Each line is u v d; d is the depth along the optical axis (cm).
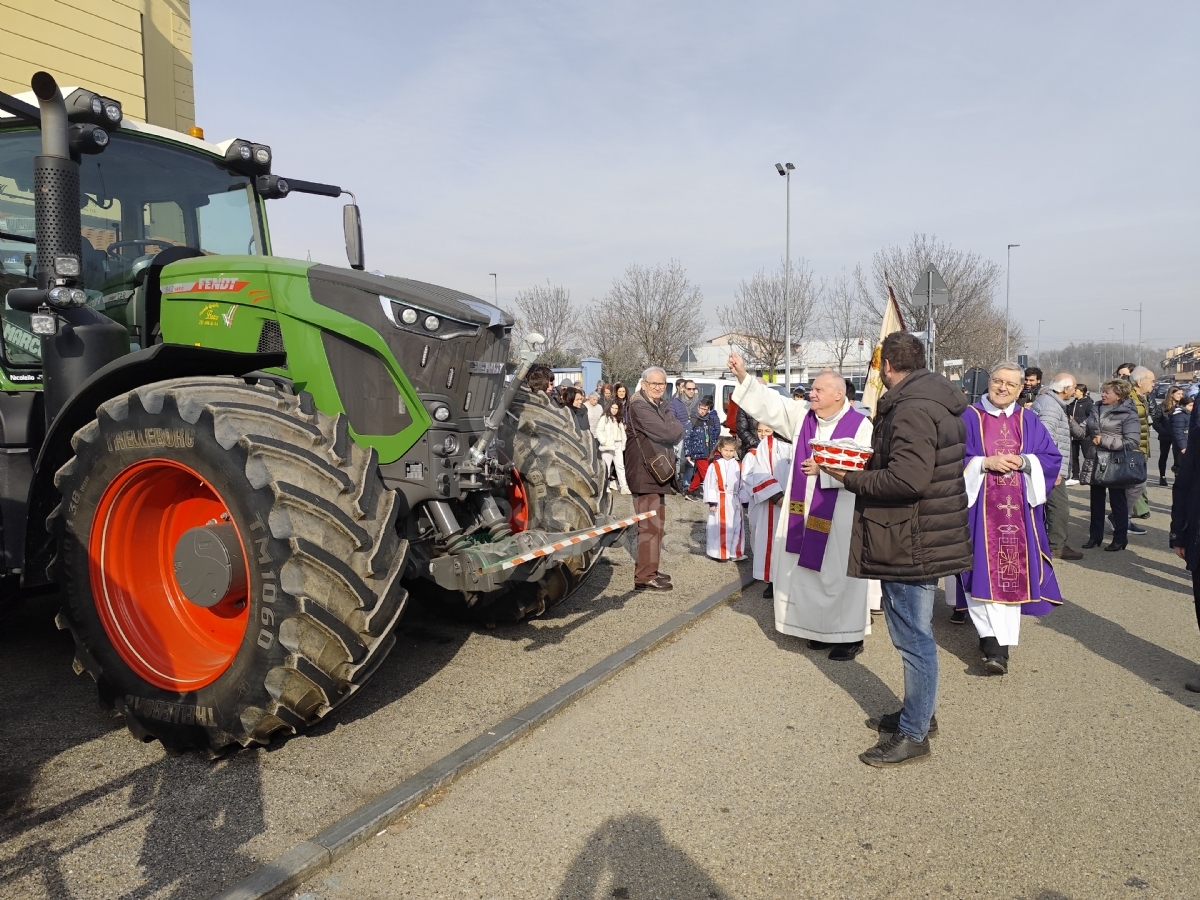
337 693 319
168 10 934
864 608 472
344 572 310
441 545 389
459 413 379
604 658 459
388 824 286
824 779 328
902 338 357
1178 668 466
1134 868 267
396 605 331
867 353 3550
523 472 488
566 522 481
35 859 255
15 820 279
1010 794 317
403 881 255
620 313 3247
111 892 239
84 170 410
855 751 354
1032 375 1095
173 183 450
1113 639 521
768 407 541
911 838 285
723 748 354
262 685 305
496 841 278
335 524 313
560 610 561
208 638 360
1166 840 284
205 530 325
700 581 652
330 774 316
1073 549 804
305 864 253
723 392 1372
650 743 358
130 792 300
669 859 270
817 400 495
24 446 377
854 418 494
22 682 411
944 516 336
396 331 359
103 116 372
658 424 600
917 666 339
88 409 357
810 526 478
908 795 316
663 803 306
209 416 313
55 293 342
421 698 397
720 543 726
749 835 286
